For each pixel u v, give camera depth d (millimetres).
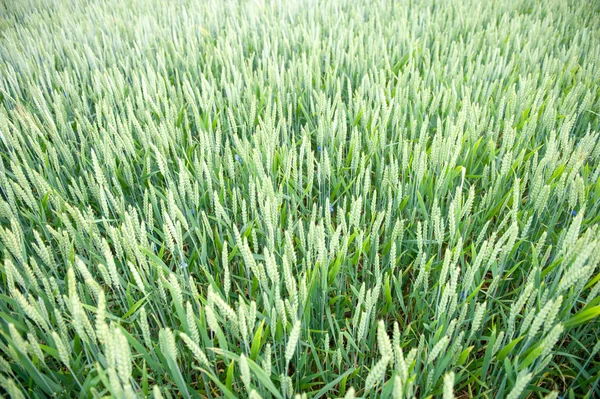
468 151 1922
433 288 1487
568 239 1234
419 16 4082
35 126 2090
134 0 4891
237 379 1339
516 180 1370
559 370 1323
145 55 3365
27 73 3188
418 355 1201
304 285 1147
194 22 4047
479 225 1764
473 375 1262
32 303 1125
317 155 2371
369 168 1695
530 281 1267
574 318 1145
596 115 2471
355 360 1386
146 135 1968
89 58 3244
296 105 2611
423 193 1791
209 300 1140
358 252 1464
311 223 1322
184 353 1392
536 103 2232
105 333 839
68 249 1379
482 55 3154
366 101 2475
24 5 5352
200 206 1890
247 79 2611
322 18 4035
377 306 1697
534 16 4129
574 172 1540
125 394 855
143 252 1330
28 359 1050
